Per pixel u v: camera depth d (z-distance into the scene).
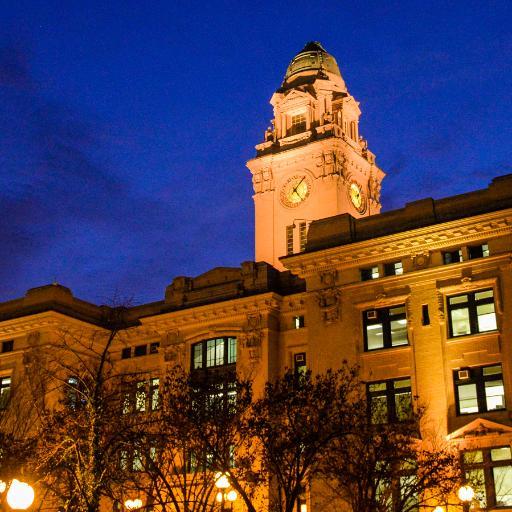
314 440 36.44
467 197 47.38
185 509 37.00
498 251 44.62
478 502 39.28
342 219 51.00
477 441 41.84
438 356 44.69
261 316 53.12
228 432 38.75
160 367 56.12
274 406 38.75
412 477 42.22
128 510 37.38
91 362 50.03
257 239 75.38
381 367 46.34
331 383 40.03
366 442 38.50
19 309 62.59
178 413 39.41
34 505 45.41
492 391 42.84
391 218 49.56
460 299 45.50
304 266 50.59
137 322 61.28
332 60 84.44
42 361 51.56
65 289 62.31
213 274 57.25
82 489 33.44
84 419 38.88
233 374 45.50
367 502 37.22
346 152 75.56
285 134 78.75
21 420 51.47
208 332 54.72
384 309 47.69
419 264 46.97
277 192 75.88
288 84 82.31
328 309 49.03
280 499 36.47
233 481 35.81
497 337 43.44
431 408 43.84
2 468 37.91
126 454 44.91
